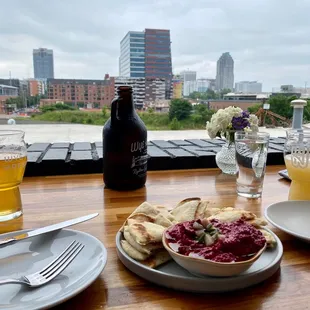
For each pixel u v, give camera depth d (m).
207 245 0.36
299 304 0.35
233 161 0.90
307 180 0.63
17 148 0.60
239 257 0.34
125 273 0.39
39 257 0.41
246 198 0.71
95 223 0.56
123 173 0.73
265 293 0.36
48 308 0.31
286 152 0.68
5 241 0.44
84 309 0.33
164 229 0.41
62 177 0.86
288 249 0.46
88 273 0.37
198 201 0.53
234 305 0.34
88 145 1.11
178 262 0.36
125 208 0.63
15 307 0.31
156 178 0.87
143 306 0.34
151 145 1.15
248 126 0.89
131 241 0.41
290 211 0.57
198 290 0.35
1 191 0.56
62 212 0.61
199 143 1.21
